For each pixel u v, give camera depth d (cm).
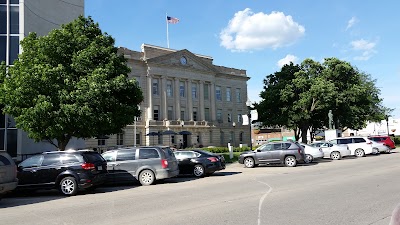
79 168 1280
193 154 1875
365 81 5653
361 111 5066
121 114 2002
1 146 2430
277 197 1002
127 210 897
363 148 2914
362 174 1529
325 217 738
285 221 712
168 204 960
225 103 7181
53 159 1309
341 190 1093
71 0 3162
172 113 6241
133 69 5775
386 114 5950
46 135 1842
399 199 912
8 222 807
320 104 4656
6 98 1809
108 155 1559
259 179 1505
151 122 5750
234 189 1215
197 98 6662
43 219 827
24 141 2520
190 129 6312
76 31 2086
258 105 5178
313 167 2056
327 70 5016
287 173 1739
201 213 814
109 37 2161
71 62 1983
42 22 2831
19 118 1780
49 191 1451
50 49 1930
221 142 6981
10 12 2591
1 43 2544
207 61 7069
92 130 1894
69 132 1898
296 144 2220
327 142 2917
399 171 1592
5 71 2042
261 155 2247
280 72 5162
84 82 1845
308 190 1116
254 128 7750
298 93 4969
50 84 1794
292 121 4809
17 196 1329
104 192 1334
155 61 5966
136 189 1376
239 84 7506
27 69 1825
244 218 748
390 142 3575
